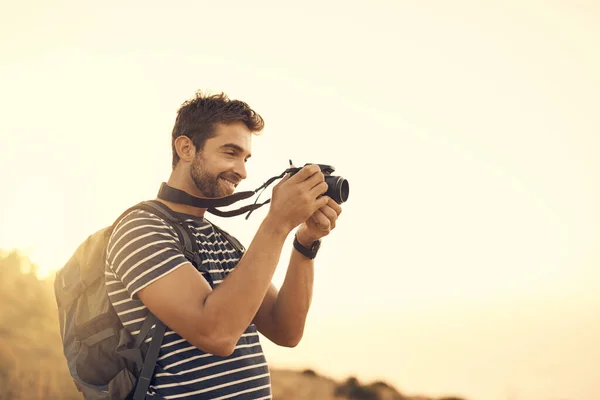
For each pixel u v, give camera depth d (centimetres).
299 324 201
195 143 186
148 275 157
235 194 188
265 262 159
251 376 173
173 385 160
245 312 155
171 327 157
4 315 742
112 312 165
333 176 180
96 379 162
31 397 637
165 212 177
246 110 189
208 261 178
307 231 195
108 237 173
